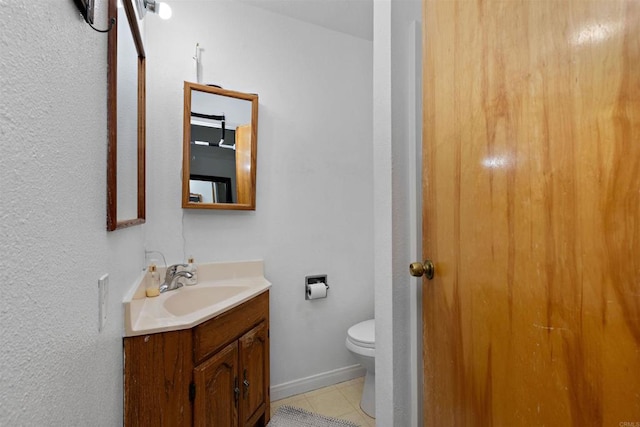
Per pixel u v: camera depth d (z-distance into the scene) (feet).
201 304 4.92
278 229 6.19
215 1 5.68
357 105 7.02
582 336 1.36
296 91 6.39
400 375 3.20
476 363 2.11
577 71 1.38
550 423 1.52
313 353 6.46
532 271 1.64
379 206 3.41
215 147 5.57
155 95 5.22
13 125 1.05
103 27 2.22
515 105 1.75
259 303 4.96
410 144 3.26
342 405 5.85
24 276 1.11
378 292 3.45
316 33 6.60
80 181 1.71
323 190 6.63
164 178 5.27
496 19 1.90
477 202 2.10
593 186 1.31
